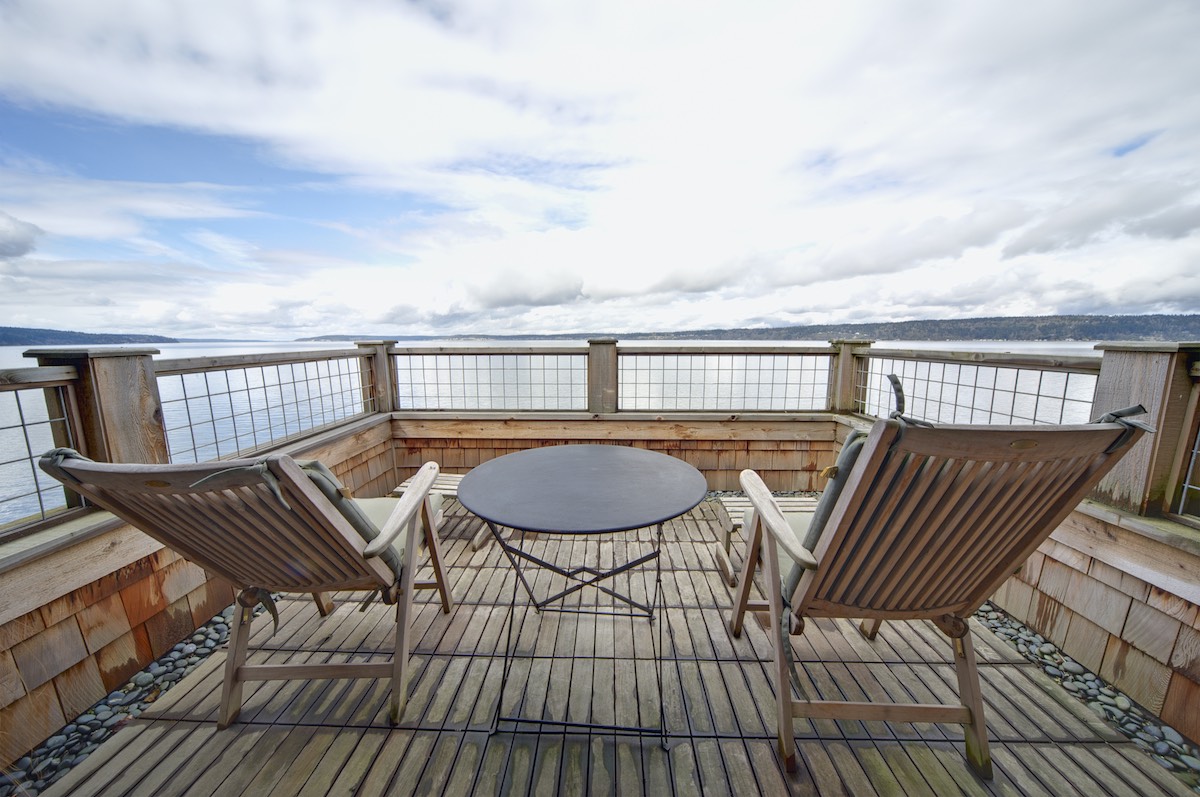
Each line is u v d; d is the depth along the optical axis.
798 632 1.30
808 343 3.68
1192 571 1.42
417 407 3.86
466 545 2.71
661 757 1.34
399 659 1.46
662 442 3.75
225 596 2.14
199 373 2.21
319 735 1.41
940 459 0.94
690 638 1.87
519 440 3.78
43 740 1.45
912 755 1.35
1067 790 1.24
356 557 1.28
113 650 1.67
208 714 1.49
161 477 0.98
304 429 2.97
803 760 1.33
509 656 1.75
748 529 1.79
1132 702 1.60
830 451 3.75
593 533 1.28
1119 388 1.66
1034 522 1.10
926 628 1.95
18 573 1.39
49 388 1.63
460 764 1.31
